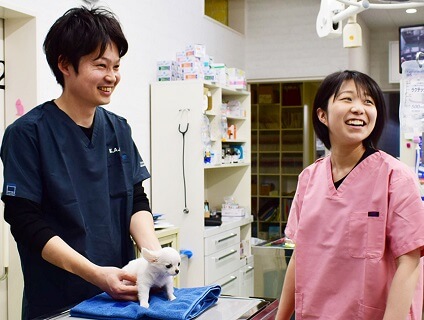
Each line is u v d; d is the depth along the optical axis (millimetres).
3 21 3014
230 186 5051
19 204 1582
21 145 1604
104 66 1592
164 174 4145
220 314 1362
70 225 1630
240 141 4871
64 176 1632
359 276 1499
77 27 1551
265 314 1380
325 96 1567
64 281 1633
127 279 1454
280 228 7082
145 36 4156
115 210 1761
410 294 1421
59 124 1659
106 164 1740
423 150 3434
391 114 7219
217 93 4383
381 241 1475
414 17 6324
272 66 6062
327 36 3234
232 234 4492
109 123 1787
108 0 3701
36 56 2984
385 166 1505
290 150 7113
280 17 6008
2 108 3018
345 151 1568
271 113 7195
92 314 1353
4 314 2939
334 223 1559
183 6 4758
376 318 1478
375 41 7121
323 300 1568
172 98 4129
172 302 1376
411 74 3465
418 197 1445
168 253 1432
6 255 2928
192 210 4055
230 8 6160
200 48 4281
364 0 2748
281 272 3295
